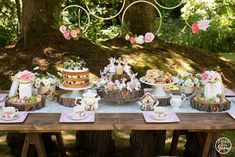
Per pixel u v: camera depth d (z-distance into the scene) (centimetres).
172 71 575
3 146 385
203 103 299
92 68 552
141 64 572
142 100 301
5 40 812
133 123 269
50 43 598
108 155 360
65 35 320
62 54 579
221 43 861
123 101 310
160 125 267
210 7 906
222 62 654
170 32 876
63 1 840
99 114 289
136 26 642
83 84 311
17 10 799
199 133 329
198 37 852
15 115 278
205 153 287
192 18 898
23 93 302
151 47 625
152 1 645
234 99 331
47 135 359
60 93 344
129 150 382
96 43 615
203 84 321
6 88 527
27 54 590
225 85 591
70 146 388
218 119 280
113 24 873
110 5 893
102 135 348
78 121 269
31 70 552
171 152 356
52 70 547
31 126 264
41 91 321
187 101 326
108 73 315
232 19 891
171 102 306
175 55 620
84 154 362
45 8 621
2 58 591
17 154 351
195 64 611
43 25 621
